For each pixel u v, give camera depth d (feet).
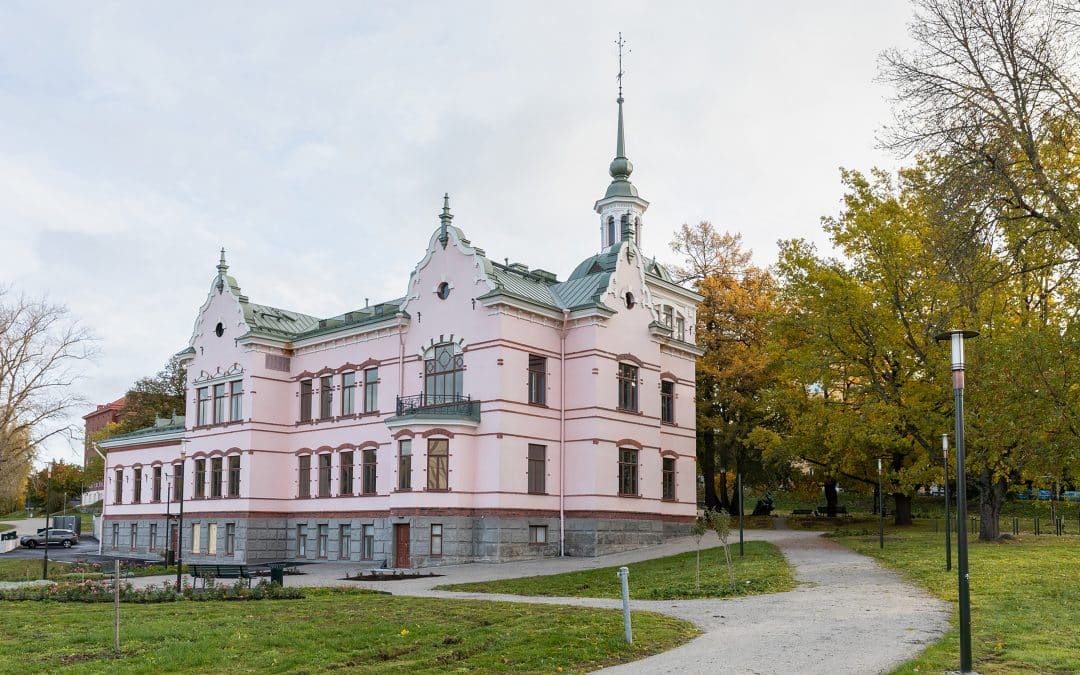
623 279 140.56
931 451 113.29
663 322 161.48
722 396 176.35
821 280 118.62
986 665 43.29
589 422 131.95
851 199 119.65
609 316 135.13
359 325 147.64
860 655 46.65
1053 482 112.88
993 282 79.56
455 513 124.36
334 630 56.49
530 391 131.44
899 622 57.16
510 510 125.49
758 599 71.82
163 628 58.13
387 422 130.62
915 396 112.47
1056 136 75.72
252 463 154.71
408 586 94.17
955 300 105.70
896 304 115.03
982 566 83.87
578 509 131.34
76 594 78.64
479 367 129.49
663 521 145.07
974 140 75.97
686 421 155.94
